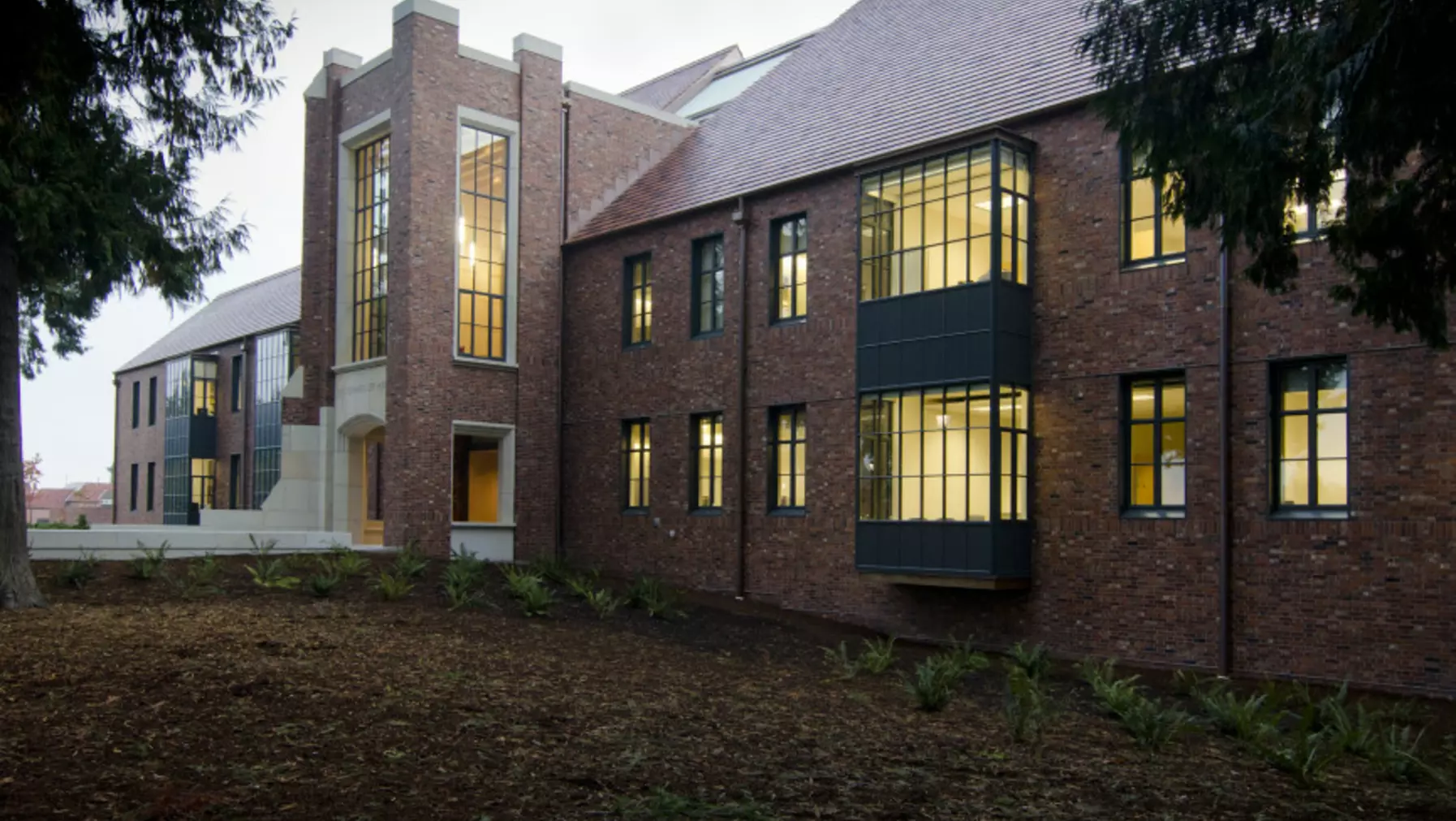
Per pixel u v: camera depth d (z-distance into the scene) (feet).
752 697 36.99
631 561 78.48
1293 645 47.65
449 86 80.33
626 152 90.02
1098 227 55.52
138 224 47.83
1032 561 56.90
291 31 38.99
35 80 29.45
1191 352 51.49
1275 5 29.71
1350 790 28.53
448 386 79.20
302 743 25.08
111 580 54.03
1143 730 33.17
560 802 22.25
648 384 78.38
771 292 70.90
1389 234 29.30
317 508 86.99
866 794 24.57
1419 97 26.23
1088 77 56.95
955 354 57.52
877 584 63.16
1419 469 44.60
